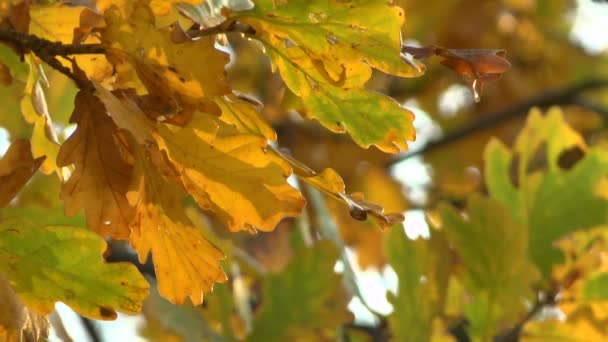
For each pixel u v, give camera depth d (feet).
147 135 6.02
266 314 7.67
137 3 6.01
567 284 7.91
